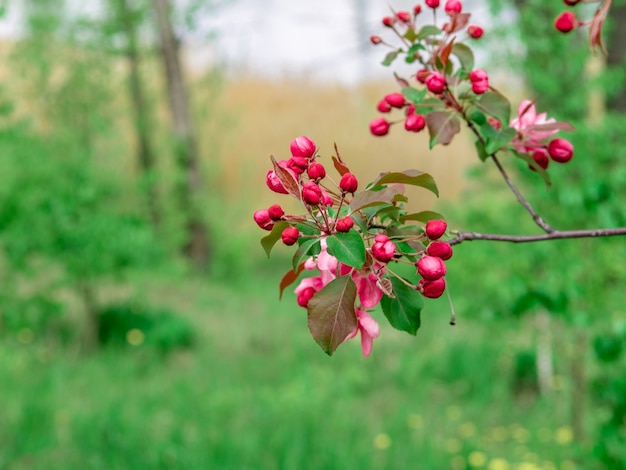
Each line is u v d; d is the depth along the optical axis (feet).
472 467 16.55
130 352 25.13
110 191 26.61
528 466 16.40
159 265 28.60
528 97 16.97
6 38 28.96
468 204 17.61
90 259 24.67
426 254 4.74
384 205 4.84
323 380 21.77
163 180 35.78
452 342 24.27
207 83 42.45
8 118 24.34
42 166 24.73
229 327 28.86
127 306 27.91
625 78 18.65
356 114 36.52
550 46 15.96
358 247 4.51
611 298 16.31
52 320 27.09
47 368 22.82
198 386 21.81
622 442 12.28
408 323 4.79
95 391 21.22
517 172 16.78
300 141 4.93
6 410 19.08
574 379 17.04
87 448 17.12
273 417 19.24
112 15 34.01
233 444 17.31
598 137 15.05
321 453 17.25
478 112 6.43
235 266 39.09
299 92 44.06
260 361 24.40
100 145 29.04
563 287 15.24
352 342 25.64
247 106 46.83
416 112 6.52
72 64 29.73
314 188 4.64
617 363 13.75
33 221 24.66
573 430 16.92
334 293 4.60
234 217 42.88
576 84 16.51
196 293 34.78
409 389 21.89
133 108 37.83
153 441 17.56
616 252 15.39
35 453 17.01
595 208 14.46
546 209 16.35
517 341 22.85
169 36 37.91
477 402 20.68
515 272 16.31
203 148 43.47
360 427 18.81
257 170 45.68
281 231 4.85
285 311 31.35
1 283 25.53
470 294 18.92
